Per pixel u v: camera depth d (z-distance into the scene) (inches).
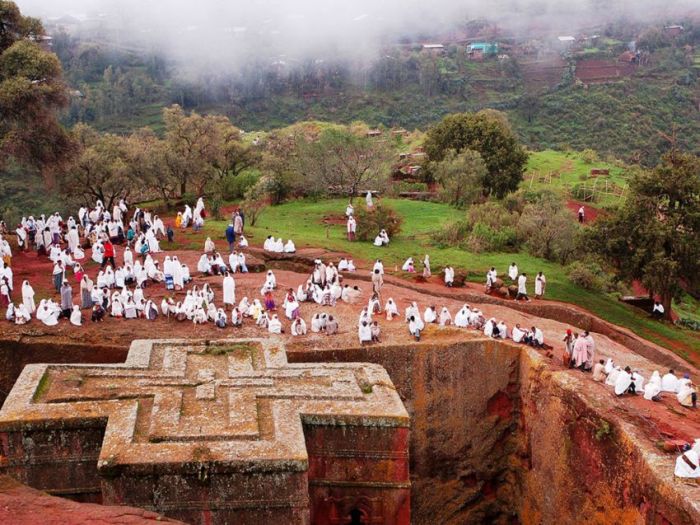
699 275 1731.1
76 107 5275.6
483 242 2009.1
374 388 982.4
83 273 1364.4
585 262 1918.1
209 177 2672.2
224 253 1649.9
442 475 1187.3
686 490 789.9
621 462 918.4
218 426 853.2
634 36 7687.0
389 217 1995.6
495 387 1196.5
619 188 3312.0
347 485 933.2
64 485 858.1
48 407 872.3
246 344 1097.4
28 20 1956.2
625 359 1277.1
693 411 999.6
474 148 2807.6
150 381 952.9
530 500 1154.7
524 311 1520.7
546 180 3425.2
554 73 6628.9
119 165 2210.9
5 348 1100.5
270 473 799.7
